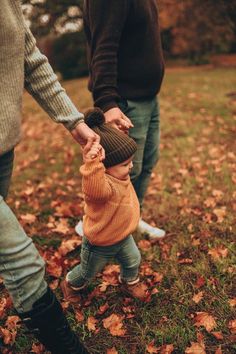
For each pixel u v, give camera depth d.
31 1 9.84
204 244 3.26
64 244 3.35
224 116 7.57
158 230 3.43
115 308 2.67
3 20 1.68
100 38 2.53
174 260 3.05
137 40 2.63
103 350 2.35
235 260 2.98
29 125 8.62
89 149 2.04
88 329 2.48
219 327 2.41
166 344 2.34
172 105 8.84
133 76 2.69
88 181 2.07
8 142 1.79
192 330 2.42
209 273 2.88
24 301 1.79
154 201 4.13
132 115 2.78
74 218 3.93
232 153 5.41
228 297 2.64
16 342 2.43
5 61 1.73
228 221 3.57
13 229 1.73
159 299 2.69
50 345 1.92
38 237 3.62
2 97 1.74
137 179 3.21
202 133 6.56
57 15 10.66
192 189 4.34
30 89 2.02
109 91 2.56
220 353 2.23
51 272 3.04
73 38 17.25
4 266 1.74
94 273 2.52
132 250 2.50
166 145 6.02
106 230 2.27
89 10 2.55
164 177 4.79
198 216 3.75
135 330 2.46
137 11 2.54
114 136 2.23
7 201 4.51
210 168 4.98
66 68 17.56
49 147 6.67
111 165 2.23
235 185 4.37
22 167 5.72
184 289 2.74
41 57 1.98
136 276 2.64
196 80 11.92
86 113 2.29
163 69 2.85
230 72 13.35
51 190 4.79
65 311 2.65
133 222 2.36
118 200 2.24
